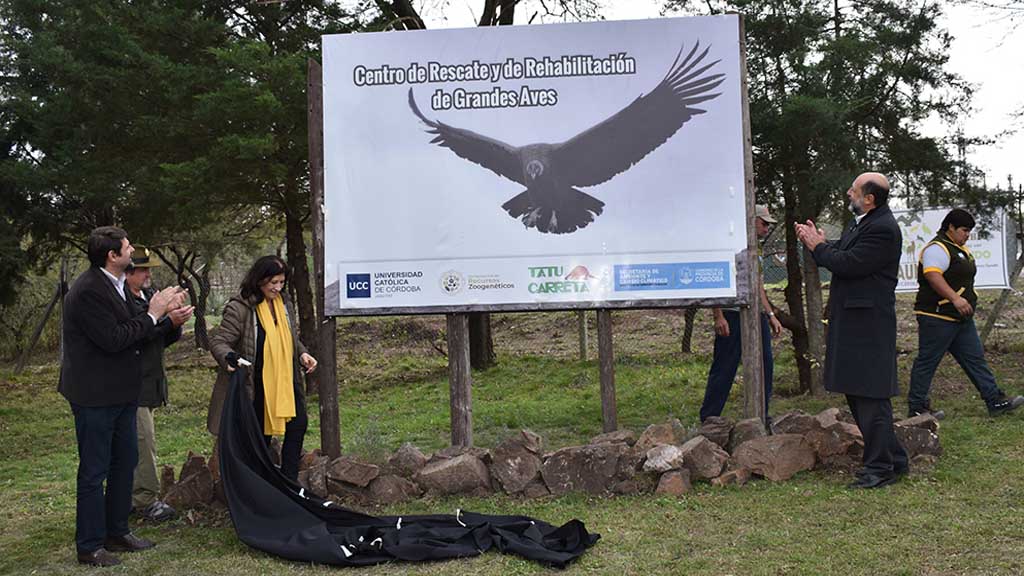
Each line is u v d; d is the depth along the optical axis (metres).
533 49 7.08
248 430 5.70
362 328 24.33
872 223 6.05
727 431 6.72
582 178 7.07
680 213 7.04
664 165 7.04
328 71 7.13
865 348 6.03
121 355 5.32
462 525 5.49
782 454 6.37
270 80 11.98
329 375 7.08
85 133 13.98
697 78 7.04
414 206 7.11
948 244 7.86
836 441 6.59
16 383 19.91
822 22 9.95
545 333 21.22
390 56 7.12
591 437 8.74
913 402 8.03
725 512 5.62
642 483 6.21
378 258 7.12
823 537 5.03
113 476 5.45
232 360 5.83
